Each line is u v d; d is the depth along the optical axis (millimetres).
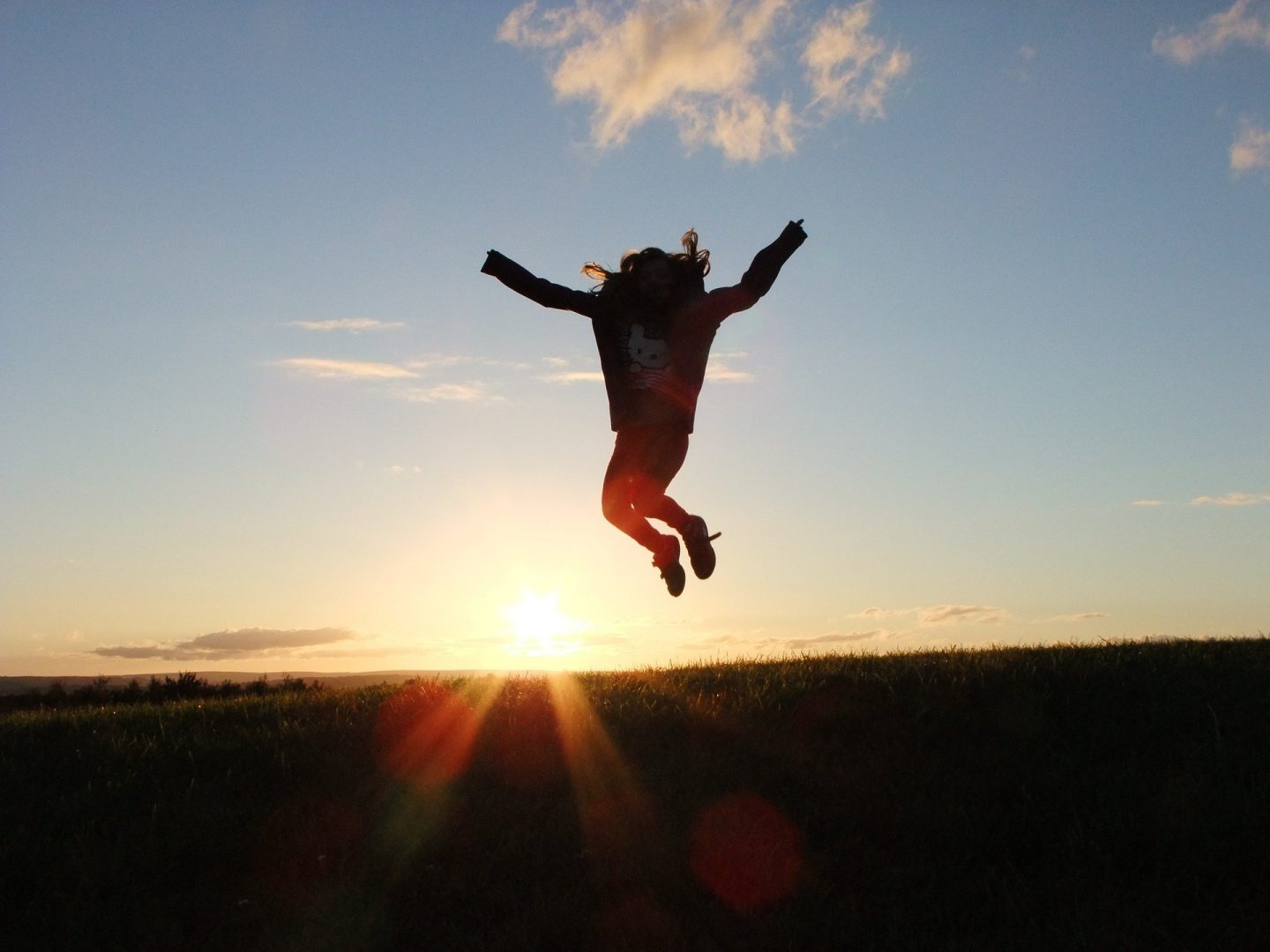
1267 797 7258
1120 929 5809
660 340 6344
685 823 7445
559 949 5863
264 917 6238
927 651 12867
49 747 9875
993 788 7777
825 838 7270
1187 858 6602
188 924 6246
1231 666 10258
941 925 6039
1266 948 5570
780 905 6270
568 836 7293
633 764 8750
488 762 8867
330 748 9453
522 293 6375
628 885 6578
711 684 11336
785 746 9000
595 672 13383
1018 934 5812
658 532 6547
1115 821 7082
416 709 10617
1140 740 8656
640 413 6207
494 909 6379
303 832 7422
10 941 5934
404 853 7094
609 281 6348
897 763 8477
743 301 6312
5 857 6871
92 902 6336
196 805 7812
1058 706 9422
